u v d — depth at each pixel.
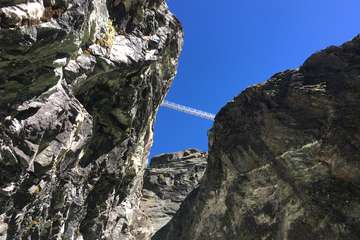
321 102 23.08
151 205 48.22
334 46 26.02
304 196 21.56
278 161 23.47
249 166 24.98
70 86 16.70
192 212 30.12
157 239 40.38
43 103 14.64
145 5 22.34
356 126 21.12
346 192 20.45
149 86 23.80
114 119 21.72
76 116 16.19
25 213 15.62
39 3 12.84
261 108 25.83
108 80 19.80
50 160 15.26
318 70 25.14
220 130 28.08
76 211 20.66
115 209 26.64
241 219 24.53
